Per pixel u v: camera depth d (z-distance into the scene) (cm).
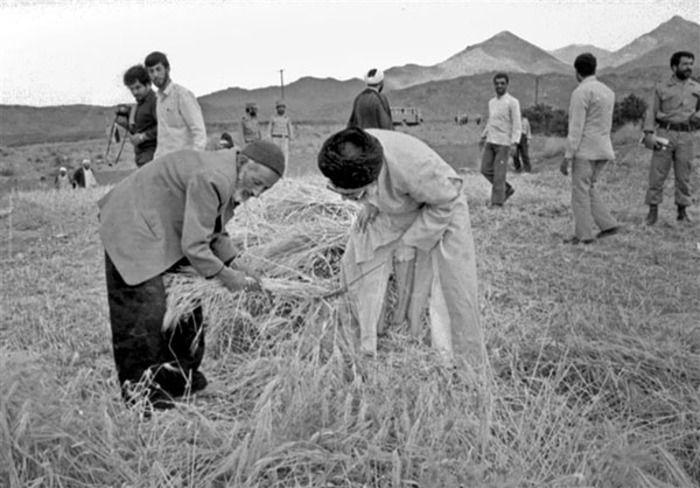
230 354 432
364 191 374
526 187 1088
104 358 439
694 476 314
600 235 758
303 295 441
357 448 297
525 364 415
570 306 489
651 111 806
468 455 291
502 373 407
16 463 275
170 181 347
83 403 321
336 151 352
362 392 332
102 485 279
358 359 370
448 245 391
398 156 367
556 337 436
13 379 302
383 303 422
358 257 407
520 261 656
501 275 593
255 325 434
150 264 347
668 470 302
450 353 380
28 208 954
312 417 305
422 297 418
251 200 555
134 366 360
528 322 473
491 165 947
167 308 359
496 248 711
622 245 720
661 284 568
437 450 293
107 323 491
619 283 571
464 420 313
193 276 375
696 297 539
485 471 286
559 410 338
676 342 426
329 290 444
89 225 860
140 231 346
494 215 888
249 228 523
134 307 352
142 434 314
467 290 392
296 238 491
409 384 336
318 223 510
